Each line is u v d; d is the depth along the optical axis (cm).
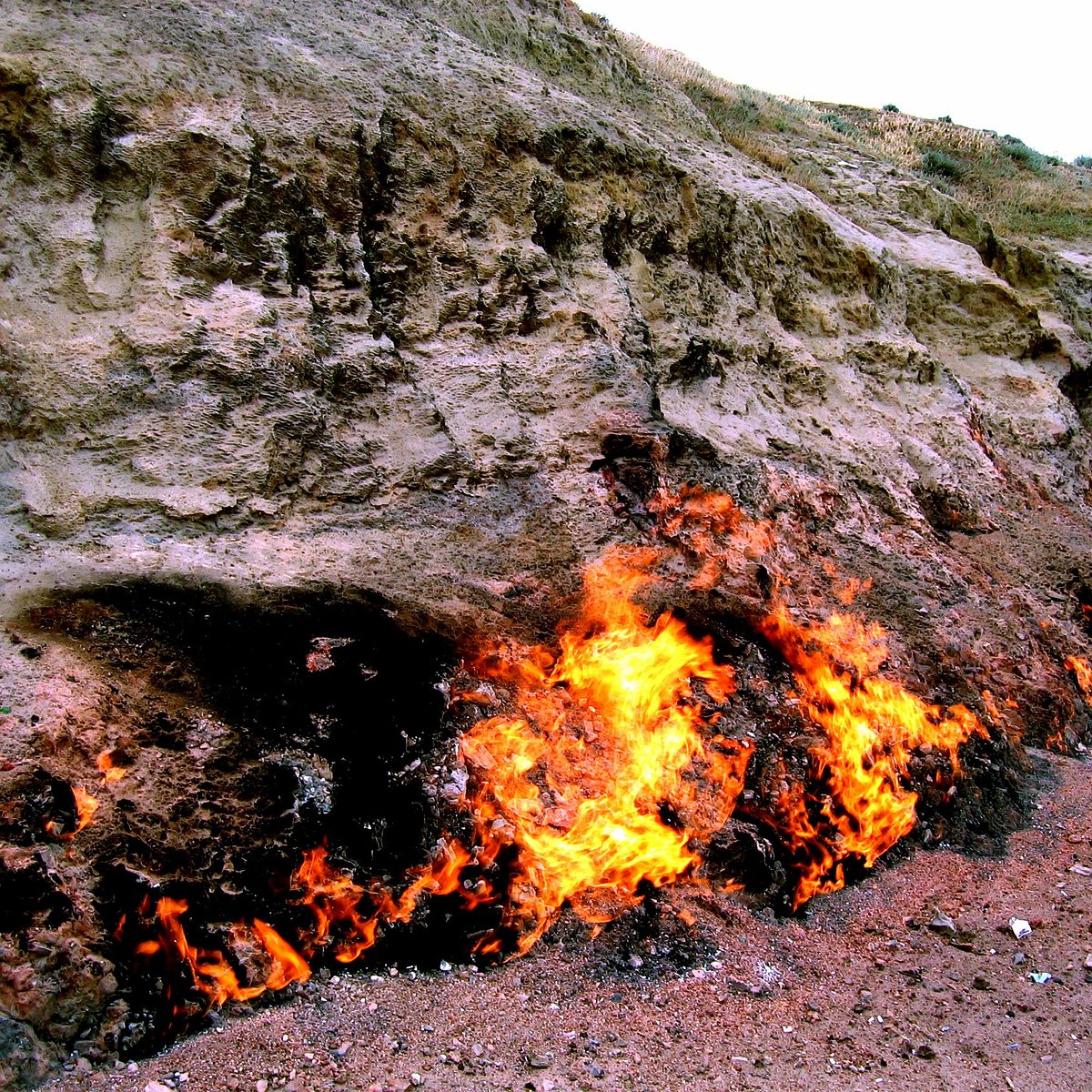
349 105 674
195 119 605
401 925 403
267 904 386
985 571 787
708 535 627
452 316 657
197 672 444
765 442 742
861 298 959
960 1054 379
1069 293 1287
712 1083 351
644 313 755
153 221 570
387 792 428
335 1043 352
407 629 502
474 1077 342
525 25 1016
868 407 870
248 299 577
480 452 610
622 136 815
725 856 479
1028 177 2002
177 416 529
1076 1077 367
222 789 405
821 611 631
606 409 648
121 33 626
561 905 434
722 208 846
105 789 389
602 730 511
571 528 595
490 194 712
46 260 550
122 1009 343
